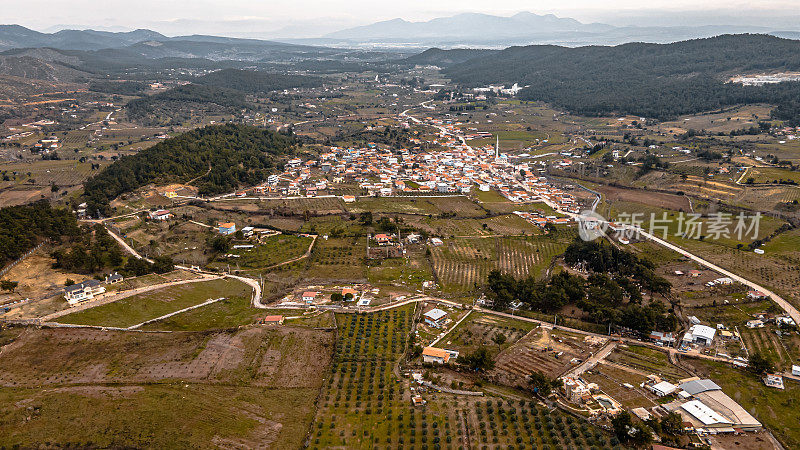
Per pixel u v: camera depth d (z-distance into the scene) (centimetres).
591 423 10862
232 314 16000
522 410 11212
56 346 13162
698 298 16825
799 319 15150
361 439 10338
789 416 11050
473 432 10538
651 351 13875
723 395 11644
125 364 12556
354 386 12131
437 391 11994
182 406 11069
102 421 10550
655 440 10344
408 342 14312
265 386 12006
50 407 10856
